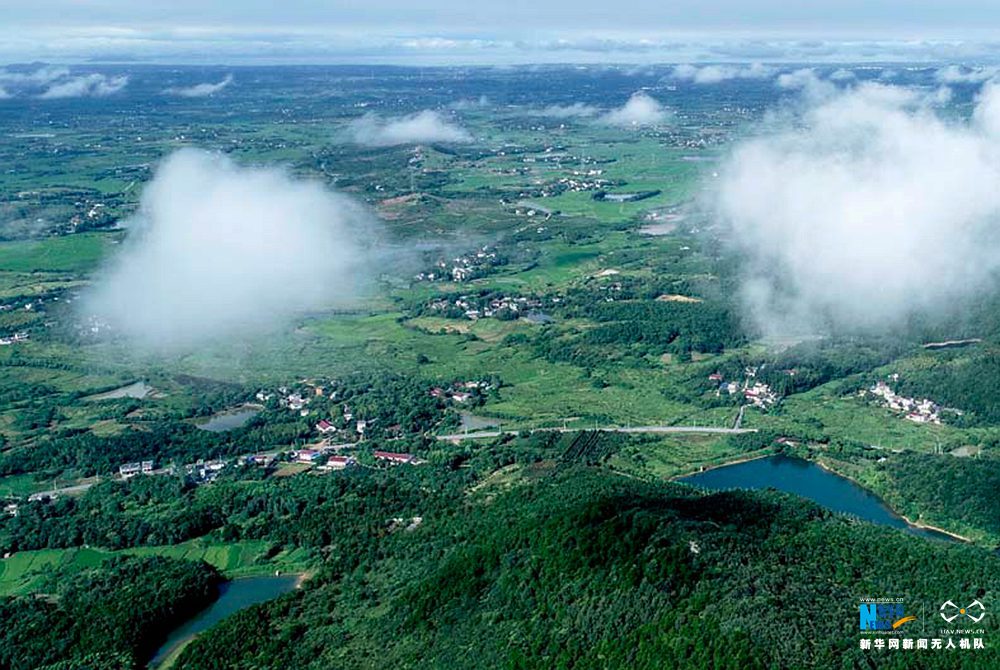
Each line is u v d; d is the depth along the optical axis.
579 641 189.88
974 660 176.50
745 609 184.50
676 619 185.38
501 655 192.50
